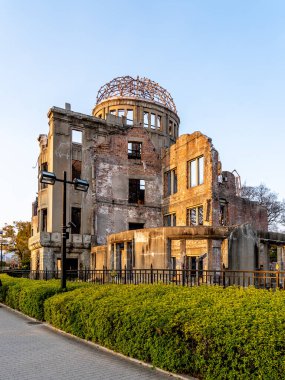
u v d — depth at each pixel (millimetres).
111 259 24562
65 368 7770
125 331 8406
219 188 31078
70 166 32406
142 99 41250
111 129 35250
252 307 6844
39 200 32906
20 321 13734
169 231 19578
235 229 20016
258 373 5551
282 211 62062
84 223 32188
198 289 9742
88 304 10117
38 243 30250
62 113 32656
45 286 14547
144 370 7578
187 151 32094
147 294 9727
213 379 6266
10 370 7668
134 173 35125
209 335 6352
